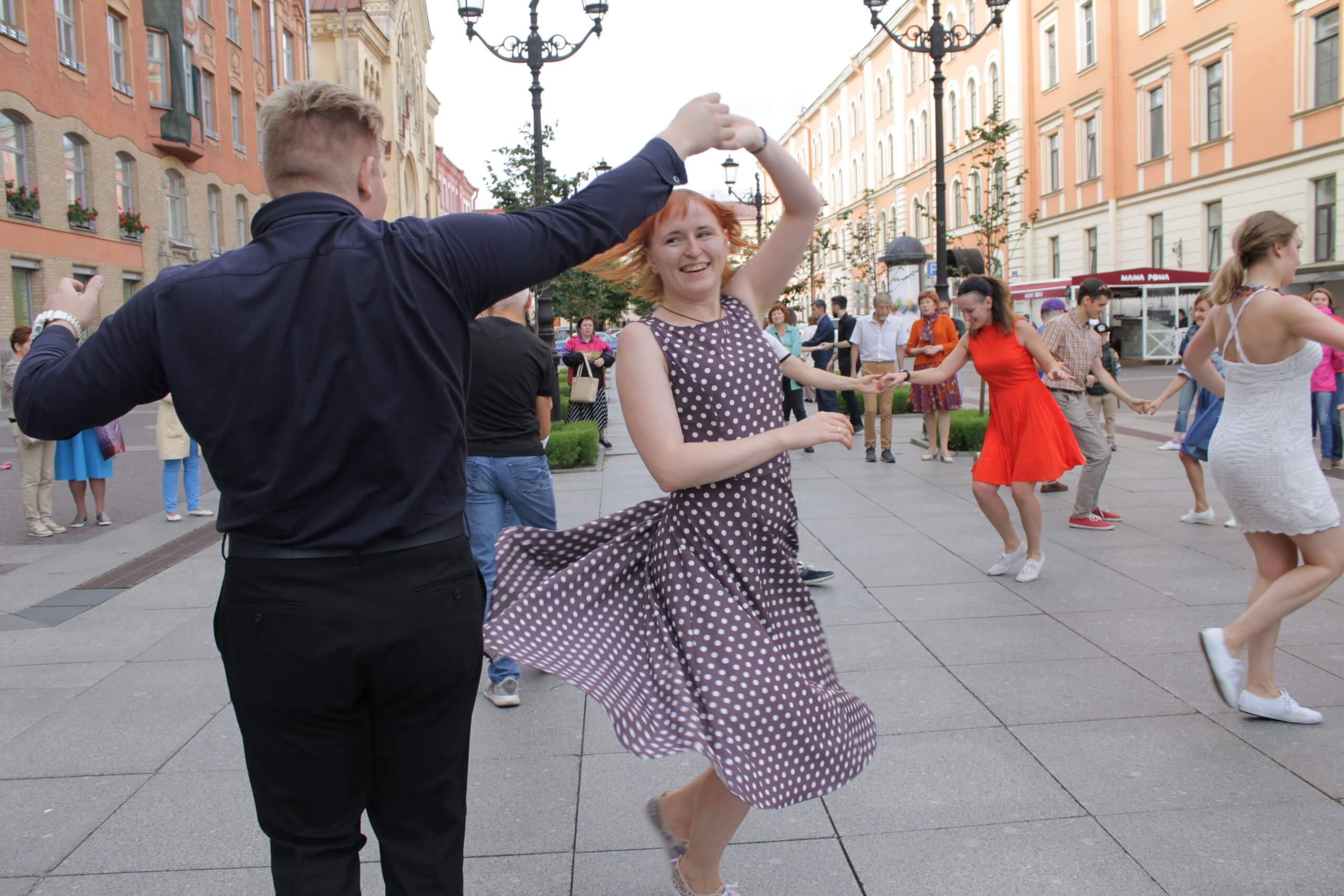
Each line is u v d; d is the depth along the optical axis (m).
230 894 2.78
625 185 1.95
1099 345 7.06
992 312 5.59
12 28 21.56
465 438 1.91
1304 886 2.65
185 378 1.71
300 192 1.83
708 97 2.15
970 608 5.28
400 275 1.76
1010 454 5.73
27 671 4.77
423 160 61.06
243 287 1.72
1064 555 6.38
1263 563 3.73
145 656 4.99
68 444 8.61
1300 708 3.68
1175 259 29.77
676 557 2.26
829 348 13.11
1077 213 34.34
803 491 9.28
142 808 3.30
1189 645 4.58
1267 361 3.56
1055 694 4.03
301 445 1.71
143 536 8.27
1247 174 26.61
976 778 3.33
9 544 8.05
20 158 22.16
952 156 43.62
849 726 2.26
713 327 2.31
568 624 2.28
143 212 27.42
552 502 4.50
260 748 1.82
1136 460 10.56
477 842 3.03
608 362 13.05
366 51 47.44
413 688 1.82
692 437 2.26
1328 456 9.78
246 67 34.47
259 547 1.76
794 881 2.77
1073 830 2.98
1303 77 24.58
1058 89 35.09
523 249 1.85
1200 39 27.92
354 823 1.89
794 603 2.37
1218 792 3.18
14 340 9.68
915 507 8.31
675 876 2.51
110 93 25.67
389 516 1.76
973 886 2.71
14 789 3.46
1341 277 23.94
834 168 63.56
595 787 3.39
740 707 2.11
